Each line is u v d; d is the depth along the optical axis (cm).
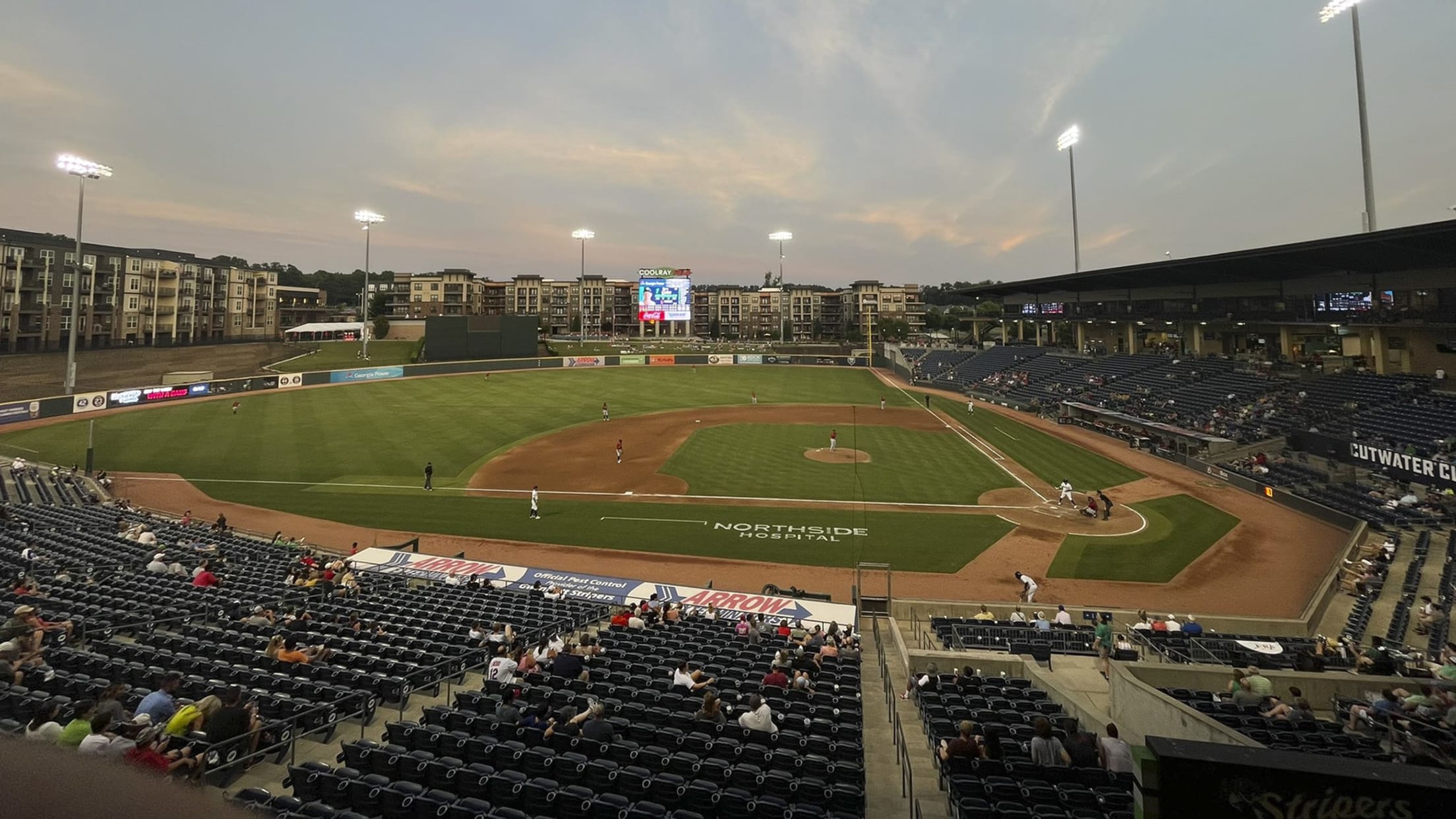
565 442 5003
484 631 1658
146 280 9800
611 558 2836
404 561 2606
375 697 1215
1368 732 1132
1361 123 4047
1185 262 5069
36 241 8369
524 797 858
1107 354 7488
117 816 189
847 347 11306
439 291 14662
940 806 971
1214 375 5638
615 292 16900
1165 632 1934
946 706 1303
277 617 1739
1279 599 2452
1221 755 341
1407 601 2162
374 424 5478
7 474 3716
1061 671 1688
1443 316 4341
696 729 1141
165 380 6838
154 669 1180
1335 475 3562
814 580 2636
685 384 8175
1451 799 318
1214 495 3738
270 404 6216
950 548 2962
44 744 229
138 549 2325
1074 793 882
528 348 9388
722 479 4069
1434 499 3016
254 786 950
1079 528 3222
